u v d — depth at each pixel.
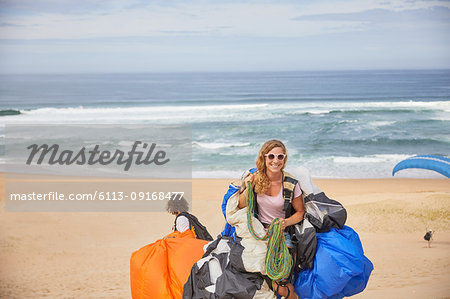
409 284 6.38
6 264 7.80
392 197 12.88
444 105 40.47
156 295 4.07
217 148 23.73
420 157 7.91
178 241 4.41
